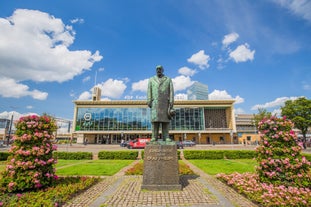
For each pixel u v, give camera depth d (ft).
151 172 21.08
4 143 143.54
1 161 49.75
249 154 55.98
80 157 56.24
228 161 49.24
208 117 166.61
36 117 20.70
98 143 157.17
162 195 18.85
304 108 102.63
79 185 21.15
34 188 19.16
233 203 16.75
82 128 155.02
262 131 22.44
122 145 119.65
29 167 18.80
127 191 20.34
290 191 16.79
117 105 159.43
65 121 154.30
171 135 161.99
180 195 18.86
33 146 19.57
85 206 16.05
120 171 34.60
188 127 156.35
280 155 20.35
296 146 20.15
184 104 160.76
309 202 15.01
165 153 21.49
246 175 24.34
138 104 159.74
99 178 26.84
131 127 155.12
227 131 157.99
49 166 20.62
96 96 177.37
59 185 20.63
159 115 23.12
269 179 20.30
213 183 24.47
